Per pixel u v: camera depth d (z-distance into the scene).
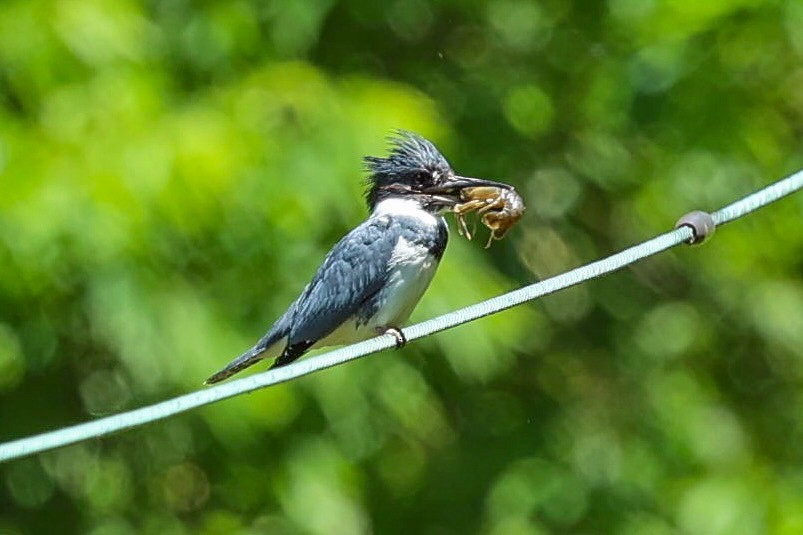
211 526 13.24
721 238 14.32
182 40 12.15
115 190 10.69
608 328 15.52
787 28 12.91
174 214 10.84
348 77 12.79
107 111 11.02
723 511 13.60
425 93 14.37
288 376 6.82
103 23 11.20
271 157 11.26
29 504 13.30
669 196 14.32
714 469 14.45
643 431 14.93
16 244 10.69
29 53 11.13
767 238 14.23
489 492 14.60
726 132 13.58
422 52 14.89
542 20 14.84
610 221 15.59
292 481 12.50
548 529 14.48
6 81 11.33
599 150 14.95
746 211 7.64
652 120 13.67
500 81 14.86
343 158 11.53
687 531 13.71
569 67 14.94
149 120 11.04
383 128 11.77
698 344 15.30
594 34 14.73
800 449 14.91
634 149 14.73
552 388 15.32
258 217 11.23
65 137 10.91
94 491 13.41
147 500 13.51
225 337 11.45
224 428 11.69
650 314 15.45
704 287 15.47
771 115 13.91
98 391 12.79
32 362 11.95
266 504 13.09
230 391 6.66
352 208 11.53
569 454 14.80
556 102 14.94
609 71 14.04
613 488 14.58
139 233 10.84
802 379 15.50
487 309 7.31
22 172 10.70
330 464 12.59
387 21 14.40
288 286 11.74
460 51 15.09
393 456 14.38
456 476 14.69
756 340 15.59
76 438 6.30
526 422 14.99
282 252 11.68
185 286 11.39
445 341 12.17
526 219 14.96
